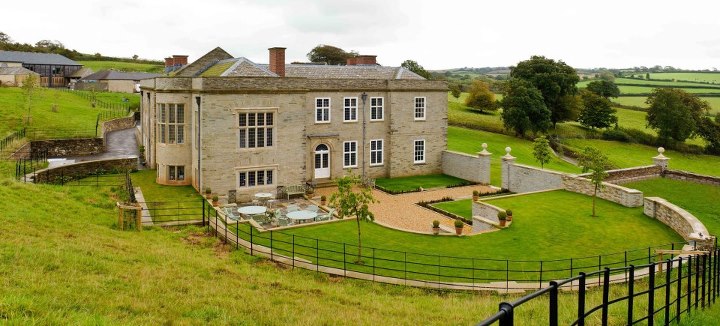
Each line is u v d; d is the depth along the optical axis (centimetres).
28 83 5594
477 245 2464
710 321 1119
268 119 3650
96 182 3741
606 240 2502
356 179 2402
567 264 2205
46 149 4662
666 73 19438
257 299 1485
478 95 9169
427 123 4712
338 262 2236
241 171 3581
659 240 2486
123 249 1925
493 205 3086
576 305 1493
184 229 2688
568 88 8069
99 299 1218
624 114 10306
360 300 1681
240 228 2747
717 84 14712
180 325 1141
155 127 4284
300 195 3772
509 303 523
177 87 3719
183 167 3838
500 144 6975
